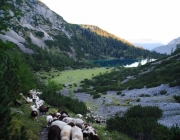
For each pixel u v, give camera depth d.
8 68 11.62
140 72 73.31
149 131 15.73
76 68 131.75
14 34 145.88
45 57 129.00
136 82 56.12
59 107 28.23
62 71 113.31
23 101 20.66
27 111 16.30
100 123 23.70
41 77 86.38
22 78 25.47
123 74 81.56
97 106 39.38
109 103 39.06
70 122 12.85
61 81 84.12
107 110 35.19
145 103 33.38
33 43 162.75
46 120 14.49
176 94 34.03
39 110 18.22
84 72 113.69
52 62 126.06
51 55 135.38
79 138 10.69
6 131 6.43
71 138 11.05
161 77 49.72
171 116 23.39
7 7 8.40
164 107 27.78
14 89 11.91
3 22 8.37
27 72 28.17
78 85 75.44
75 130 11.39
